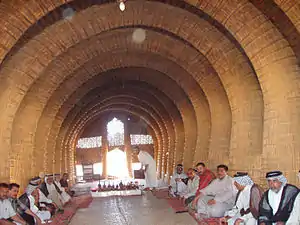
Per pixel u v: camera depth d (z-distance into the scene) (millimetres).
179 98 14148
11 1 6367
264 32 6859
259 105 8531
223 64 8891
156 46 10602
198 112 12305
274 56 6957
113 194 13656
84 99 15930
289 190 4793
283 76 6926
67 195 11625
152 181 15609
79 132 23172
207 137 11969
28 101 10039
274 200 4875
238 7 6848
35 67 8641
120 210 9672
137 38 10453
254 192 5438
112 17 8773
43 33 8258
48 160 13484
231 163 8836
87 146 26953
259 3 6527
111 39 10359
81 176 25578
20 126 10031
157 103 18359
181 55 10523
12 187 6203
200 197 7867
